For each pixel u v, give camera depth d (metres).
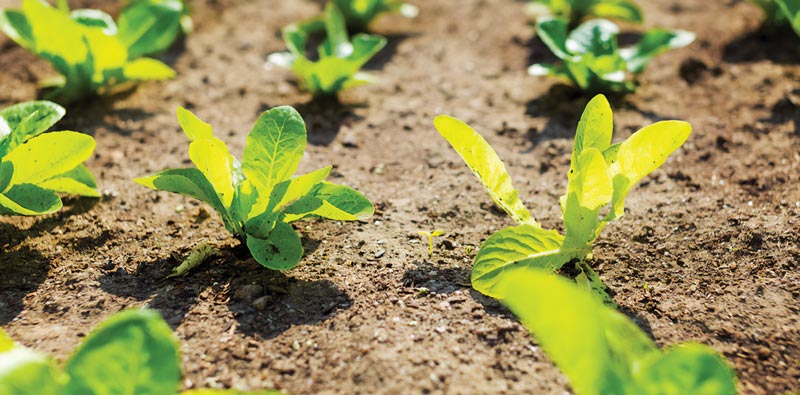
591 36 1.12
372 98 1.15
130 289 0.89
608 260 0.92
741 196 0.98
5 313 0.87
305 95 1.15
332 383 0.82
